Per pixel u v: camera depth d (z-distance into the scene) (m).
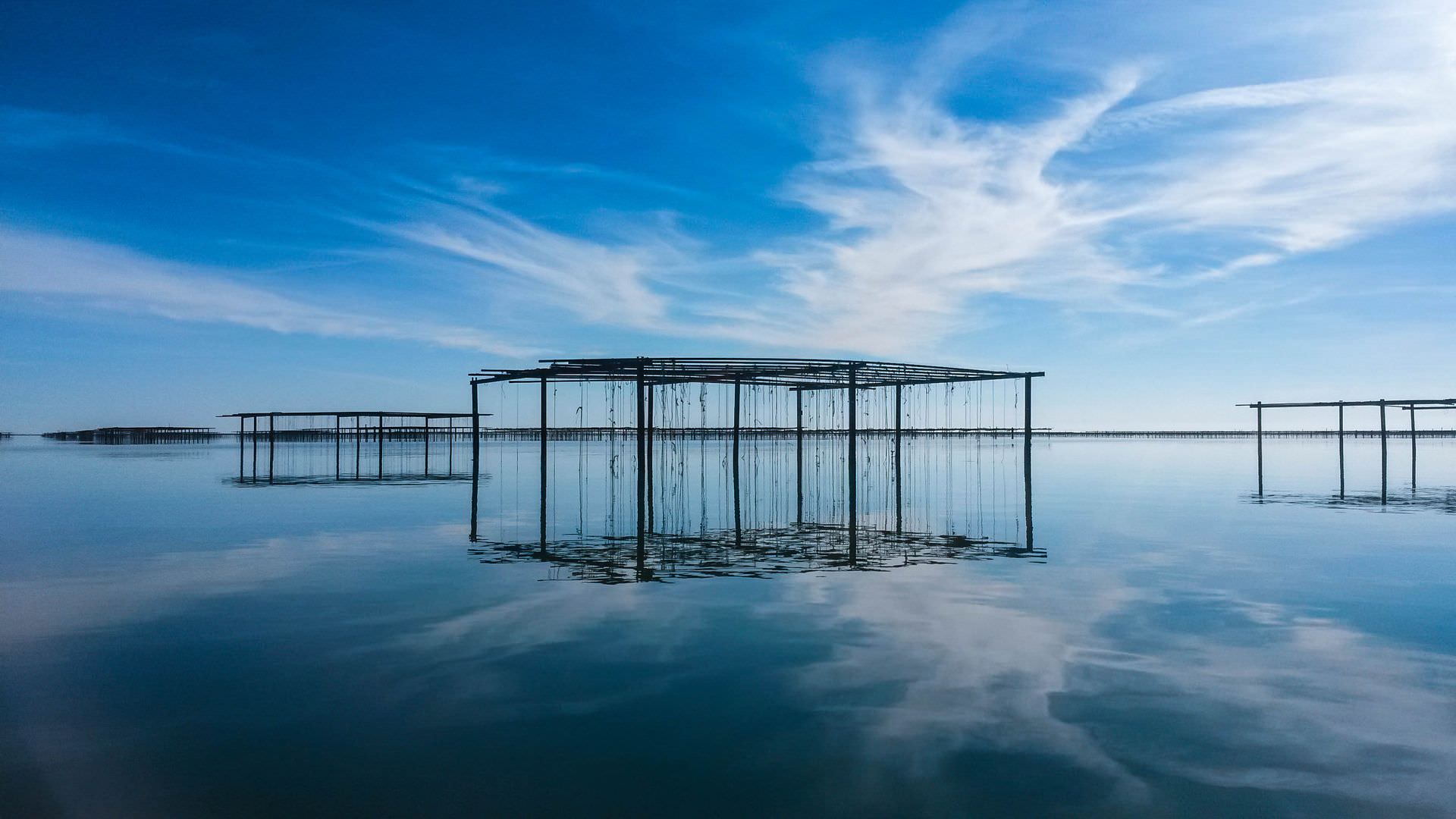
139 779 5.76
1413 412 35.31
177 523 20.28
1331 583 12.14
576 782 5.69
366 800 5.43
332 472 42.94
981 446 91.81
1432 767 5.88
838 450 65.56
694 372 21.66
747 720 6.79
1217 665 8.19
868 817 5.18
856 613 10.39
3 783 5.71
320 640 9.23
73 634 9.55
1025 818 5.17
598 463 54.22
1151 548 15.62
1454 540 16.55
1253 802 5.38
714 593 11.64
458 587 12.17
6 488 31.50
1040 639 9.15
